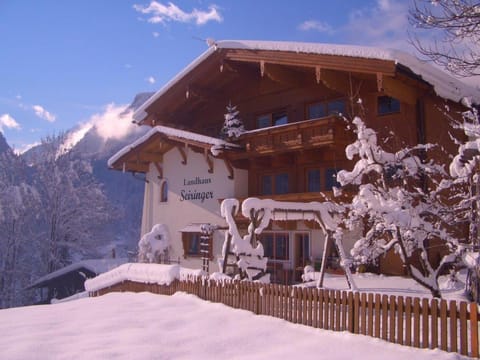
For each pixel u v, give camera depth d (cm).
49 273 3772
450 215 906
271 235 1986
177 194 2386
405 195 895
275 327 838
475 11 643
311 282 1401
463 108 1602
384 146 1633
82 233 3969
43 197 4091
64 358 662
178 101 2400
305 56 1669
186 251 2294
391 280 1425
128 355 673
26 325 909
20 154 4481
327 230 1234
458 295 1022
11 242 3800
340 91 1684
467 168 880
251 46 1873
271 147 1877
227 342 749
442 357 623
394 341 707
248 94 2252
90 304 1175
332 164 1820
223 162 2152
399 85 1527
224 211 1212
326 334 777
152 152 2477
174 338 776
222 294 1071
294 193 1820
